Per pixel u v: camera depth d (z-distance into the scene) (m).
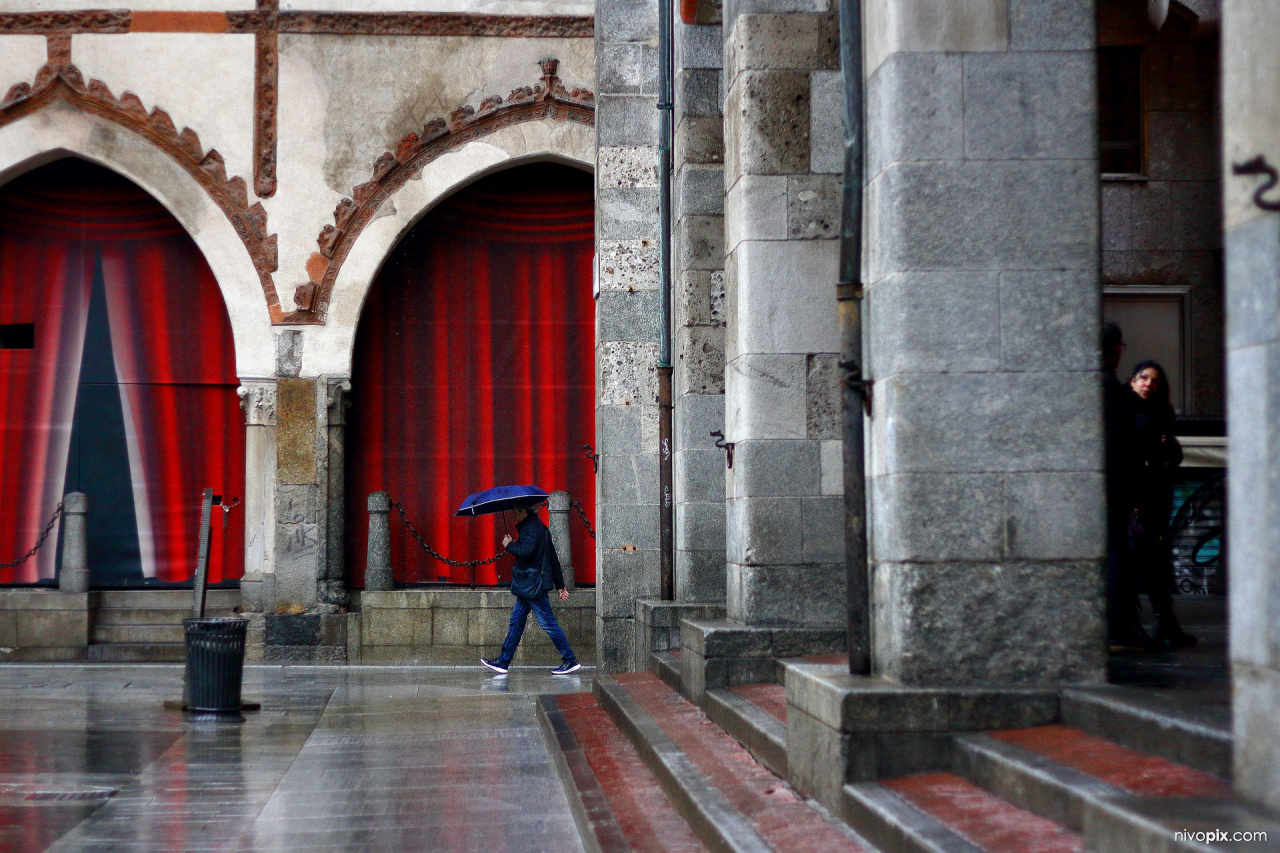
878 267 5.42
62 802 6.87
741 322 7.83
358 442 16.31
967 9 5.28
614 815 5.70
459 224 16.59
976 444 5.17
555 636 13.97
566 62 15.86
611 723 8.64
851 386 5.52
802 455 7.76
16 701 11.32
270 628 15.10
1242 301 3.29
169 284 16.36
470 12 15.76
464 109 15.70
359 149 15.65
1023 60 5.28
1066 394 5.19
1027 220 5.24
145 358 16.28
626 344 12.46
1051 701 4.89
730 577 8.32
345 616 15.24
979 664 5.08
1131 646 6.70
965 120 5.25
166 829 6.21
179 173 15.48
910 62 5.25
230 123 15.55
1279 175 3.14
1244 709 3.26
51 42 15.38
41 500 16.11
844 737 4.79
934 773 4.79
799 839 4.50
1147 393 6.96
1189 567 13.74
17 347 16.22
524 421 16.53
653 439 12.37
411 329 16.48
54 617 15.45
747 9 7.79
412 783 7.39
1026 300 5.21
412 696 11.88
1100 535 5.15
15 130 15.32
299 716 10.42
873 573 5.43
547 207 16.70
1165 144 14.34
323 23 15.65
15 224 16.23
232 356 16.34
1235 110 3.31
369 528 15.81
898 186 5.23
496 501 13.55
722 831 4.73
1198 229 14.30
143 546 16.12
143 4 15.50
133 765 8.04
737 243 7.96
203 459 16.27
